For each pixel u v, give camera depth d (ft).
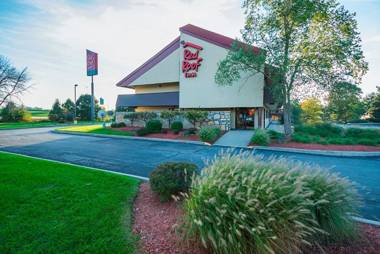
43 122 123.13
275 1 41.45
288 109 44.06
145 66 79.46
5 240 8.96
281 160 11.64
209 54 63.41
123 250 8.39
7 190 14.57
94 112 139.64
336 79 39.83
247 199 7.83
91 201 13.02
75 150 36.37
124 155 32.37
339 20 38.88
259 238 7.15
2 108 115.24
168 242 8.88
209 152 35.19
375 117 140.05
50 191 14.62
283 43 41.88
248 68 48.70
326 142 40.16
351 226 9.78
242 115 65.26
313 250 8.74
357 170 24.27
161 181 13.10
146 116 70.28
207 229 7.73
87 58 126.93
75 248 8.52
